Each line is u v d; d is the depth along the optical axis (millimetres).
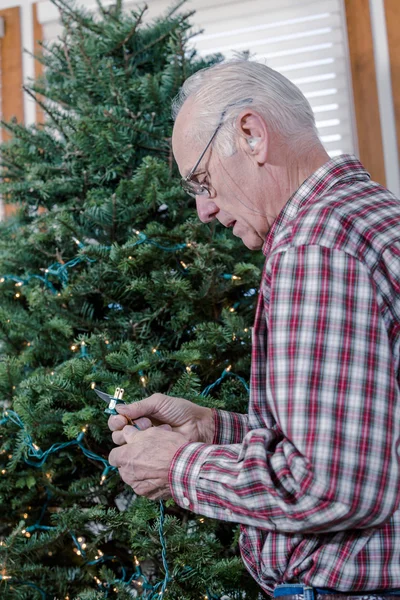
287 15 2275
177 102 1034
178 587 1195
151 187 1358
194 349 1302
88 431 1307
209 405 1247
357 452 715
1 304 1518
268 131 902
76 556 1392
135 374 1271
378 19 2211
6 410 1321
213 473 824
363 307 751
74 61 1592
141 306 1478
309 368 737
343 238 776
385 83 2188
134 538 1233
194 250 1323
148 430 941
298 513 737
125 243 1394
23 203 1616
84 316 1393
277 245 801
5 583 1300
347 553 787
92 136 1451
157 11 2312
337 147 2242
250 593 1284
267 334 875
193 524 1336
